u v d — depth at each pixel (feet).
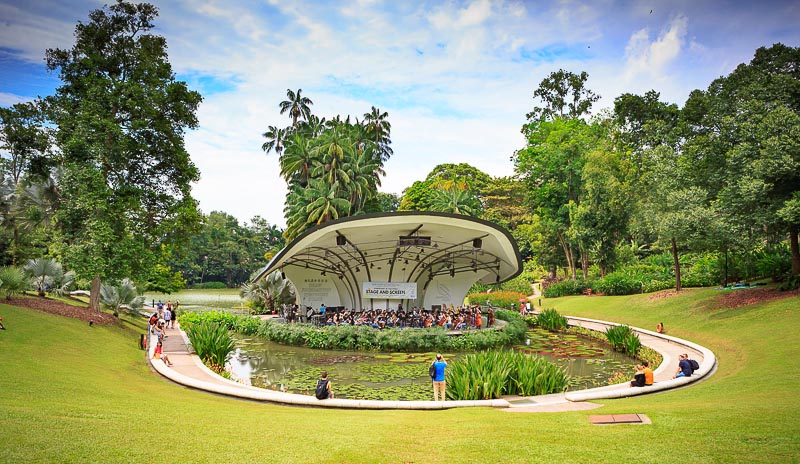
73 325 62.59
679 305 90.94
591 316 109.09
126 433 21.80
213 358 58.13
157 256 83.71
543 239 174.09
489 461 19.40
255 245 332.60
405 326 84.69
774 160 69.10
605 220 139.64
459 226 76.07
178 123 81.97
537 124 199.52
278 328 84.12
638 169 153.69
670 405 30.78
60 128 72.64
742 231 77.56
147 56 76.59
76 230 74.49
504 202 217.56
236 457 19.42
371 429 25.27
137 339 72.38
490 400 37.47
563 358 67.36
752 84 86.48
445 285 106.22
